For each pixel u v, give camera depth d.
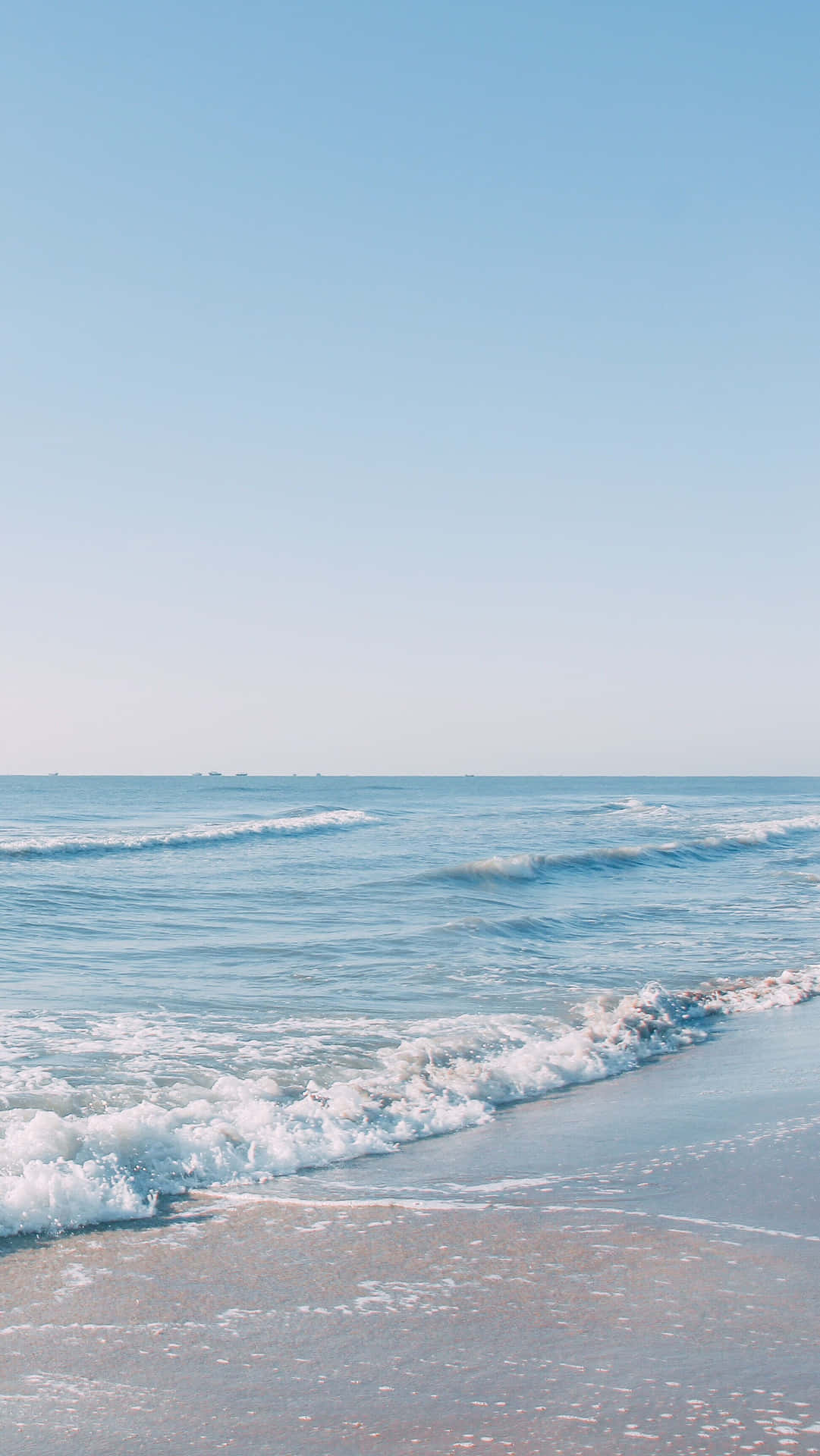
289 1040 9.36
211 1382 3.62
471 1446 3.20
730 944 16.39
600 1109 7.61
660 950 15.70
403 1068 8.39
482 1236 5.02
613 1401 3.46
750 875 28.03
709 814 60.16
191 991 11.68
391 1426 3.32
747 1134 6.86
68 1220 5.13
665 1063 9.29
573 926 17.97
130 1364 3.75
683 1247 4.87
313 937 15.70
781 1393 3.51
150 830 39.69
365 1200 5.54
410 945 15.15
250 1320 4.12
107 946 14.57
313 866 26.70
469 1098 7.78
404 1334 3.98
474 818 54.75
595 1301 4.27
